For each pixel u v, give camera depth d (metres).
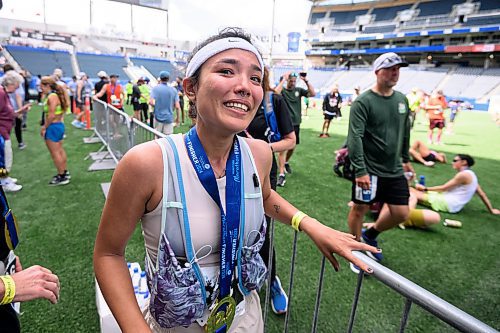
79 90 10.89
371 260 1.02
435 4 40.31
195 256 0.89
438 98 9.99
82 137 8.75
